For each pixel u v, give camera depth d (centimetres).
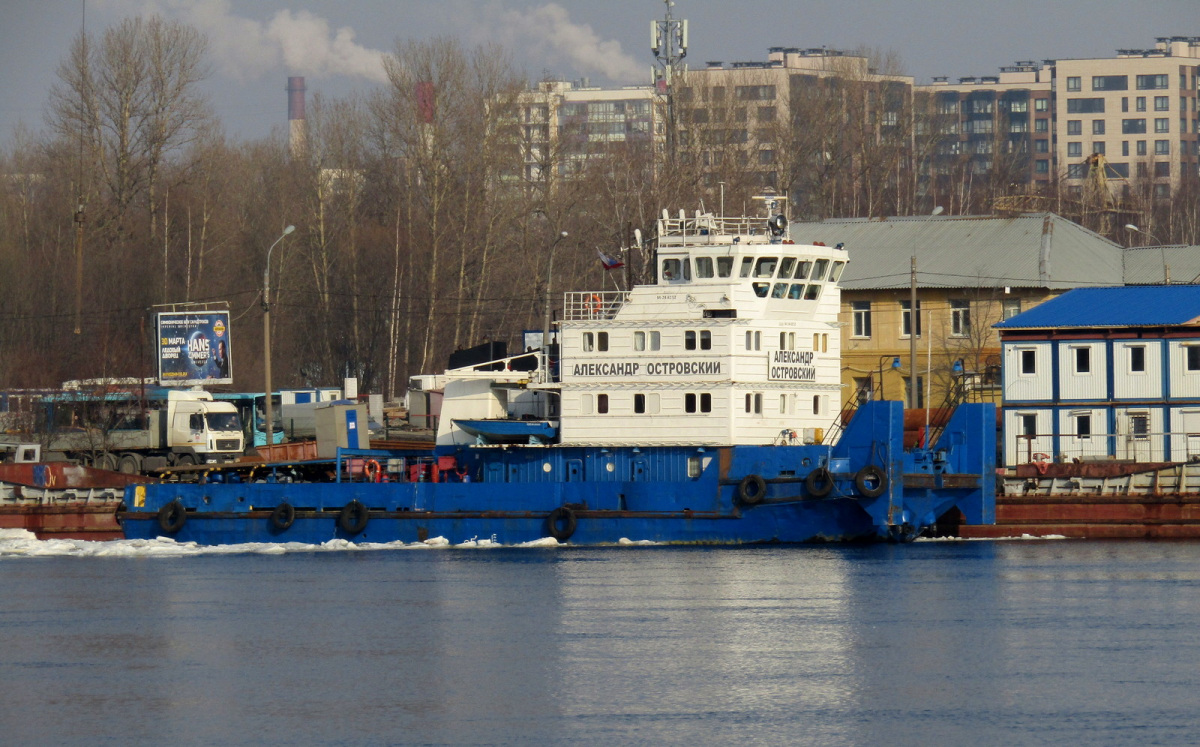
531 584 18012
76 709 12800
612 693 12988
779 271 19912
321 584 18550
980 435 19788
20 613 17125
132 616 16850
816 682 13262
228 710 12688
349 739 11819
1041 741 11512
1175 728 11775
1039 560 19238
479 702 12788
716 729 11919
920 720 12081
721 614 16100
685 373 19812
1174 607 16188
